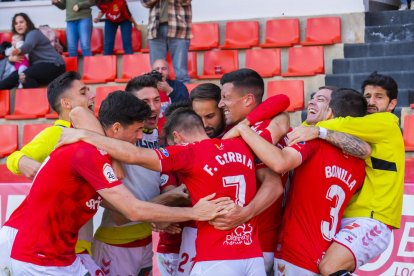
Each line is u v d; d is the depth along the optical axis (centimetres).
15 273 402
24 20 1086
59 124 464
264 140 407
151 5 977
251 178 405
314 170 429
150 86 500
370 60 1051
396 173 454
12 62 1088
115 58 1131
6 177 830
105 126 416
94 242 473
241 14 1237
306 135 423
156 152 392
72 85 463
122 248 467
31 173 440
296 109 997
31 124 1014
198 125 419
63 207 397
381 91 480
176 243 475
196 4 1252
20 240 400
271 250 451
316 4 1202
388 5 1280
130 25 1168
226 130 475
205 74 1129
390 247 584
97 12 1282
